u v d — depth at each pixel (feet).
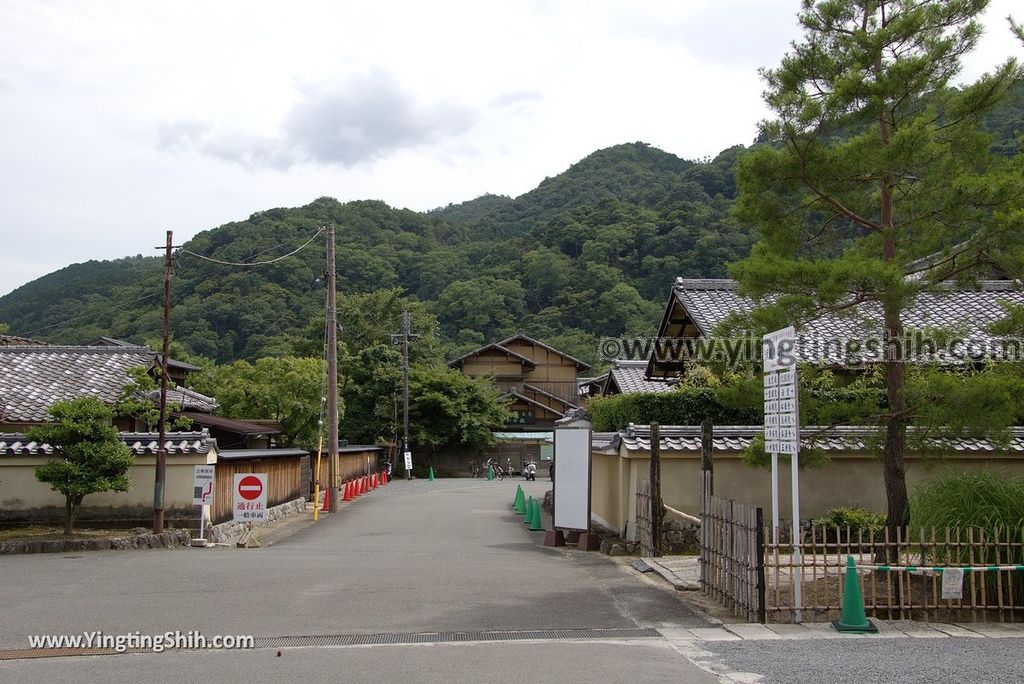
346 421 156.56
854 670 20.40
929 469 31.65
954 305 59.77
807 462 31.60
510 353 183.32
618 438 49.96
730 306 64.54
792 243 32.81
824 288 28.53
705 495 32.45
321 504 85.81
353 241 256.93
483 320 226.38
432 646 23.40
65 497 51.70
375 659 21.71
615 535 51.67
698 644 23.62
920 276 31.81
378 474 130.00
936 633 24.86
